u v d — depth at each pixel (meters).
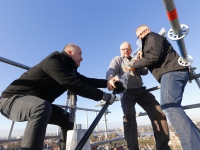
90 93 1.37
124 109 2.26
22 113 1.21
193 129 1.27
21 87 1.39
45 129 1.16
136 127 2.13
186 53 1.38
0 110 1.39
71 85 1.35
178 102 1.48
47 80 1.45
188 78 1.73
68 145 1.19
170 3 0.82
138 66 1.85
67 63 1.52
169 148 2.08
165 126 2.13
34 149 1.04
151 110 2.25
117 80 1.56
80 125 1.37
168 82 1.59
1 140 1.74
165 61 1.68
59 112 1.72
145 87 2.44
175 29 1.05
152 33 1.87
